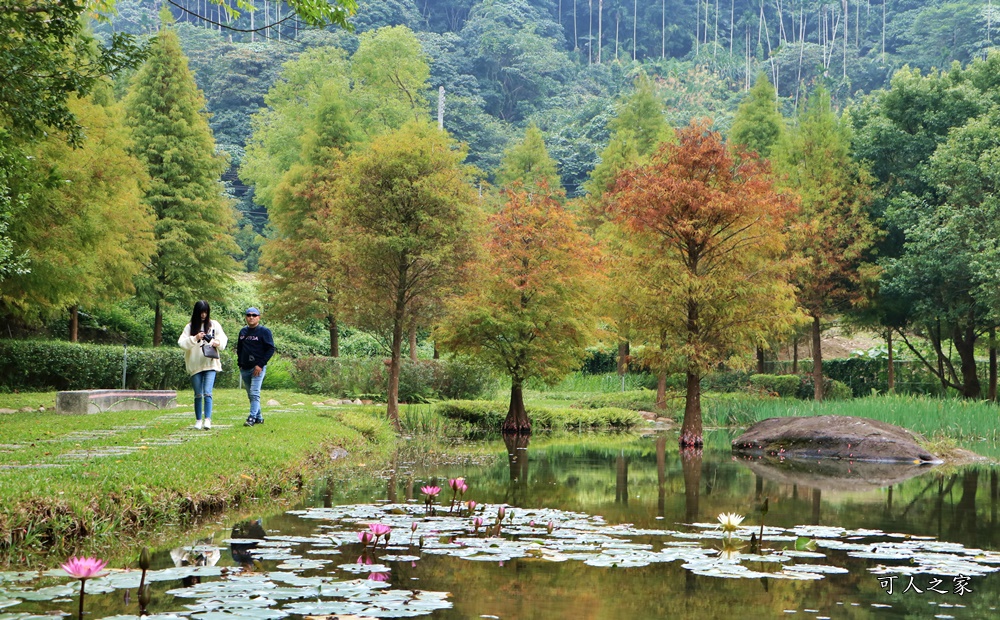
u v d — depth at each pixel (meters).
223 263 29.95
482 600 4.35
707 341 17.25
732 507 8.51
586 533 6.56
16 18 9.50
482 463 13.08
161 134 29.53
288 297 29.09
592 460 13.97
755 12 133.88
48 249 15.89
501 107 101.44
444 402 23.20
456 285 18.02
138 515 6.46
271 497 8.52
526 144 41.94
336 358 27.73
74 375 21.48
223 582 4.50
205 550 5.59
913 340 40.97
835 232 27.92
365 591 4.38
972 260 25.72
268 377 28.30
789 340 32.31
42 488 6.12
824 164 29.08
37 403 16.95
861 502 9.12
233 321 36.81
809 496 9.61
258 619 3.71
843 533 6.91
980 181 26.92
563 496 9.21
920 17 98.50
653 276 17.05
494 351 20.33
